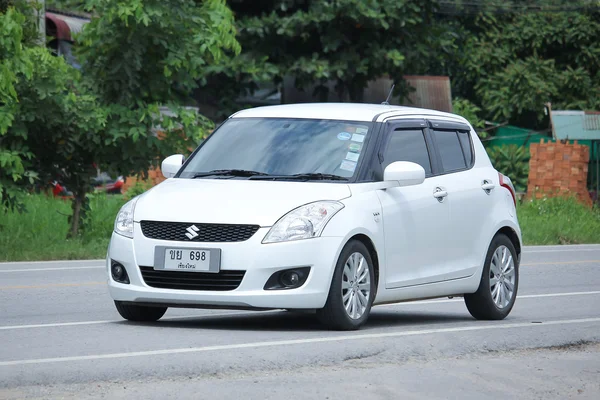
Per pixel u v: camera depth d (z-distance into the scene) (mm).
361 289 18531
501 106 91750
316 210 18000
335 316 17984
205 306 17797
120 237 18484
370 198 19031
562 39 95938
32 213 43219
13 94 35812
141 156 40531
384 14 72438
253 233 17641
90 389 13094
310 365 14961
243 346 16047
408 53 75438
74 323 19297
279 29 72188
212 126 41750
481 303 21781
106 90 40250
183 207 18156
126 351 15703
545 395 13586
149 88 40344
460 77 96375
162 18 38750
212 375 14148
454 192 21203
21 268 32844
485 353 16688
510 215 22719
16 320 20328
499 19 97062
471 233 21500
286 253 17531
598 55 95750
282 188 18625
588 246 48812
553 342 17766
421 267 20172
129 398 12562
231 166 19828
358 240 18562
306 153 19719
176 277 17875
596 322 20156
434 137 21594
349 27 74375
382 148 19953
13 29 36156
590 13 96188
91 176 40938
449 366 15234
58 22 61625
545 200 59969
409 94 81812
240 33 73688
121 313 19406
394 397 12969
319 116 20656
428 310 23797
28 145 39656
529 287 30281
